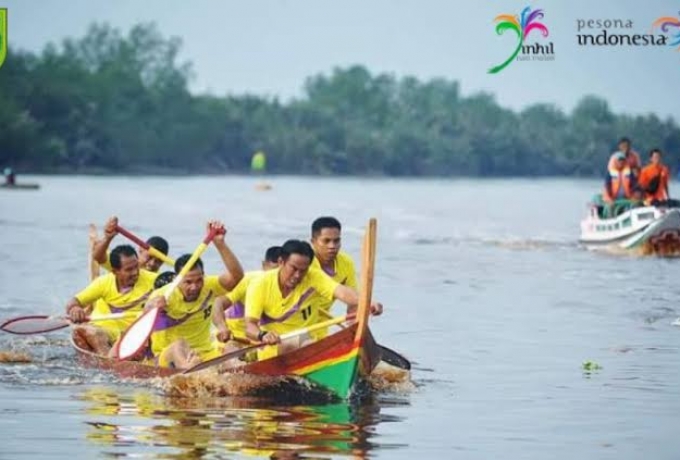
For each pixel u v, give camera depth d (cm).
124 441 2439
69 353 3569
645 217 6894
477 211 12344
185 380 3006
